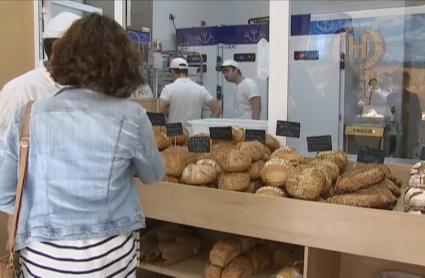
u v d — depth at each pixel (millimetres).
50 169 1303
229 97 5176
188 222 1964
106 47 1300
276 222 1776
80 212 1301
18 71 3127
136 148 1377
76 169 1301
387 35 2916
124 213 1379
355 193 1776
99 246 1325
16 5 3086
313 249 1798
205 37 5266
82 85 1349
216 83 5258
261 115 3754
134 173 1479
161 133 2365
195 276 2160
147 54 3738
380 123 2791
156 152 1466
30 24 3172
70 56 1299
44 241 1299
